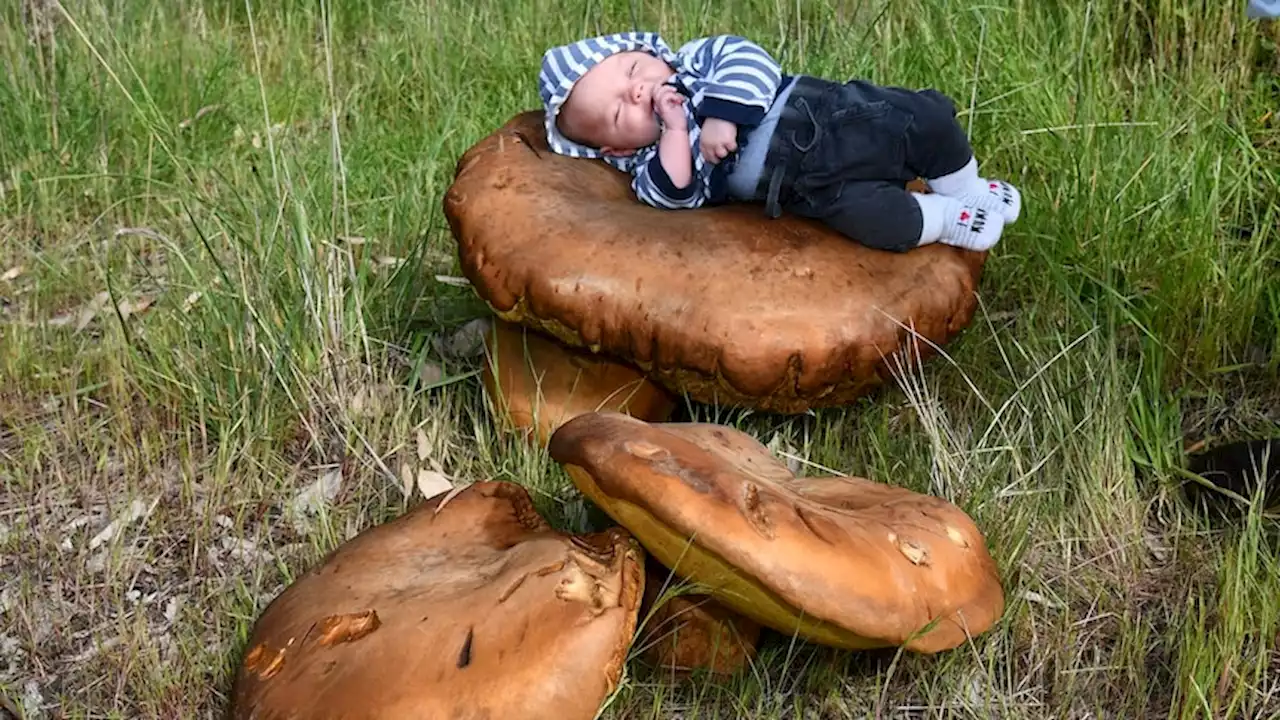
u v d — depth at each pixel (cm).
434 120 225
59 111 221
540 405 154
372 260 187
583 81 155
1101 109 197
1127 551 145
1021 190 184
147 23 243
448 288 183
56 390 171
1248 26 213
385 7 268
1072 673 131
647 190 154
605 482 115
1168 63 218
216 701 130
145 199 205
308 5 262
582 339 143
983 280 179
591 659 109
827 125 147
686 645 128
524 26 243
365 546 125
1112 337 158
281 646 116
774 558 111
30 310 186
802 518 115
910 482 150
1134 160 187
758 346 138
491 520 128
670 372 143
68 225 203
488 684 106
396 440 158
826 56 210
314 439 157
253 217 182
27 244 200
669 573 127
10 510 152
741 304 139
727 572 114
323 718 107
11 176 210
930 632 117
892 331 144
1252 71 215
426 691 106
